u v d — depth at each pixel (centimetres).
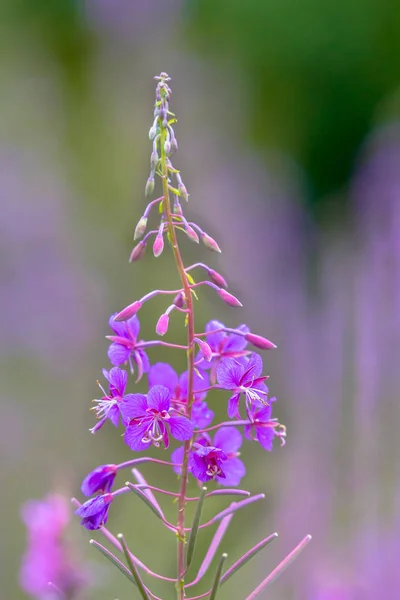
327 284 933
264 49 1393
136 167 994
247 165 1162
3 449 708
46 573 418
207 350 251
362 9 1411
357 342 736
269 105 1409
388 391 671
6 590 600
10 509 659
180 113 1144
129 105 1083
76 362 795
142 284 778
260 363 262
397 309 721
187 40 1234
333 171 1434
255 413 265
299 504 623
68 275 838
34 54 1130
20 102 1043
